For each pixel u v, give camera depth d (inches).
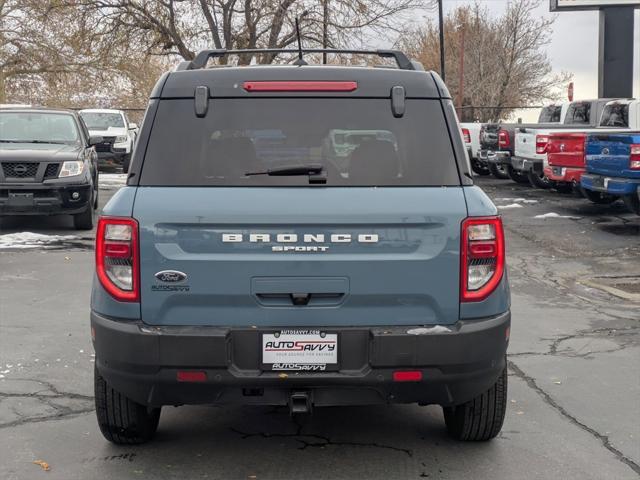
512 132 849.5
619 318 328.8
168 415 212.1
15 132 578.9
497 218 161.2
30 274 407.2
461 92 1796.3
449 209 158.7
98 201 714.8
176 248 157.0
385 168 162.4
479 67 1972.2
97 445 190.2
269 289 156.6
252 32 1213.7
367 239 157.1
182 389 158.9
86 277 400.5
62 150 557.0
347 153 163.8
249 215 156.1
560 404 221.5
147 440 191.6
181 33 1232.2
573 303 359.3
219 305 157.1
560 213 644.7
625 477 173.2
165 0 1227.9
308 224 156.3
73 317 318.0
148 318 157.8
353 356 157.8
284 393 159.8
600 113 800.3
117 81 1533.0
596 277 416.5
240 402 160.4
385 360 156.2
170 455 184.5
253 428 202.5
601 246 503.5
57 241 514.3
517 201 726.5
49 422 205.0
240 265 156.1
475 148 994.1
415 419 209.2
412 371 157.3
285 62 1218.6
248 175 160.9
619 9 1008.2
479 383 163.5
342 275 156.9
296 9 1184.8
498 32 2006.6
